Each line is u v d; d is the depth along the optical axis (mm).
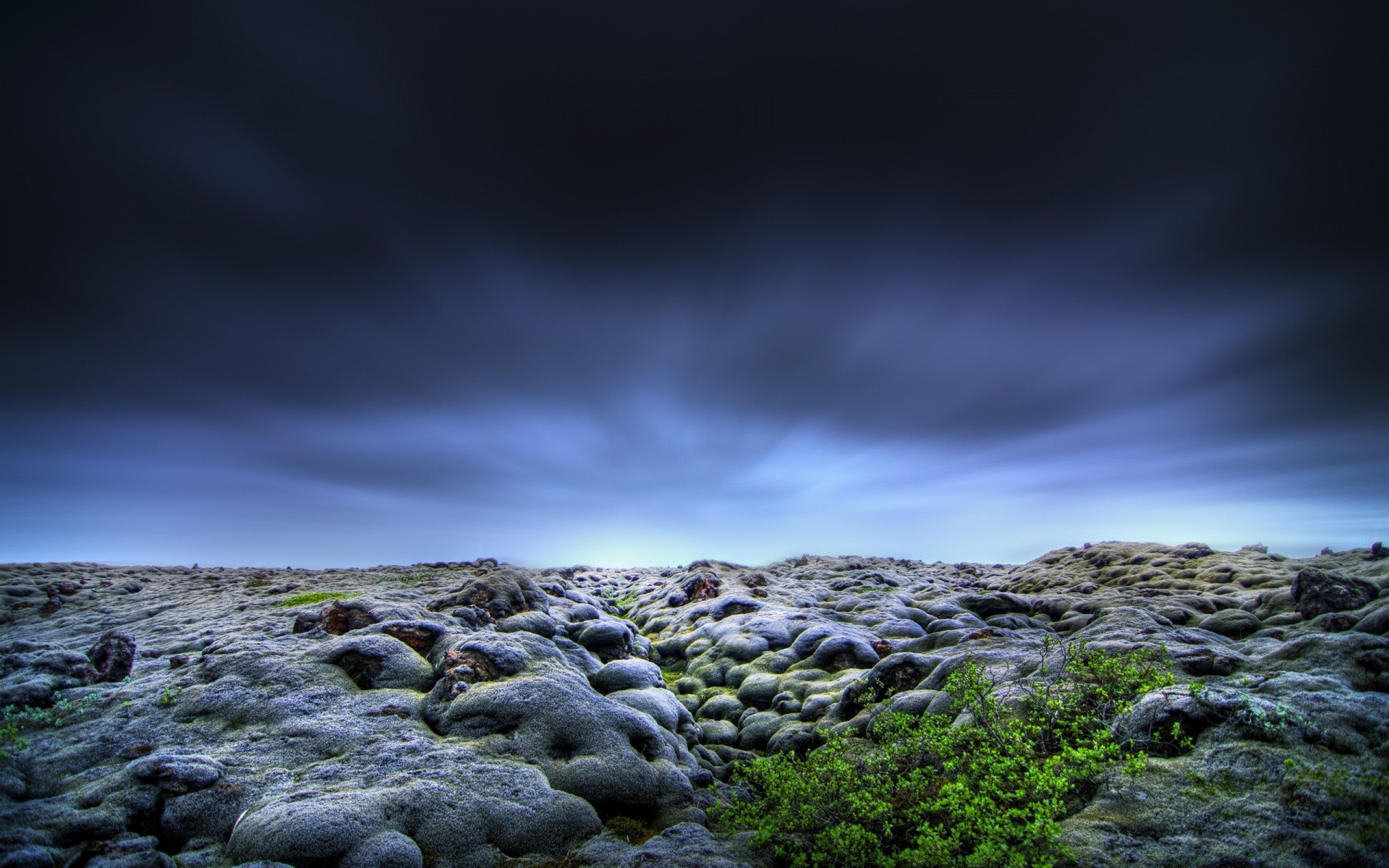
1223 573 33000
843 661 27453
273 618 28469
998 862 10469
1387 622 16688
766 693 26516
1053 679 17203
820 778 13875
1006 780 12938
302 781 14539
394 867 11984
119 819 13195
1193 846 10320
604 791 15711
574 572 69250
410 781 14445
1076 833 11023
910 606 39062
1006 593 33219
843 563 67812
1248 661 16703
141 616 31844
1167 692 14289
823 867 12305
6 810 13031
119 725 16875
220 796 13992
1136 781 12094
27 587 37031
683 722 22250
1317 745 11945
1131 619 22844
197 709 17609
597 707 18516
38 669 19297
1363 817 10062
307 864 11898
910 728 16719
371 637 21141
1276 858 9711
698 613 40000
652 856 12656
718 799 16953
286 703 17734
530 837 13688
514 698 18172
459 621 26797
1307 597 21422
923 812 12766
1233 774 11711
